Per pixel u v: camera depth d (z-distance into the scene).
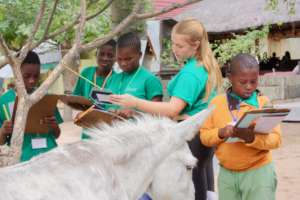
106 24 9.95
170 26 20.17
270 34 26.12
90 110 4.37
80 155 2.89
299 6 22.20
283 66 26.86
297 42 30.92
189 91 4.62
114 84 5.47
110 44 5.89
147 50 9.45
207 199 5.36
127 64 5.24
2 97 5.42
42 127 5.09
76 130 16.23
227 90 4.76
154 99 5.23
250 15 23.31
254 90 4.66
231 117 4.60
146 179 3.20
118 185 2.97
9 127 4.87
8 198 2.47
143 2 7.61
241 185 4.62
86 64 18.06
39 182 2.62
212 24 24.08
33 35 3.89
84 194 2.74
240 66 4.52
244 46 13.26
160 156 3.22
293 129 15.30
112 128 3.24
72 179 2.74
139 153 3.16
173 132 3.28
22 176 2.63
